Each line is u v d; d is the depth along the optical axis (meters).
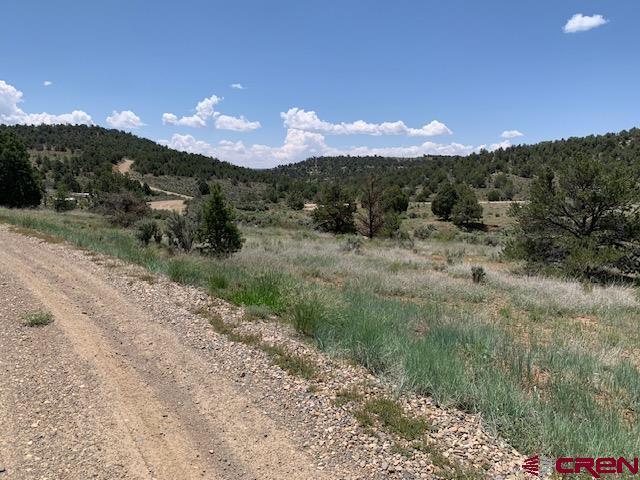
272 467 3.25
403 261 16.39
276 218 43.19
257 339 5.98
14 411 3.84
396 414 4.02
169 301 7.71
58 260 10.62
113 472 3.09
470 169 124.81
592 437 3.65
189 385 4.58
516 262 17.50
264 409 4.14
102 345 5.52
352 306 7.58
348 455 3.41
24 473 3.02
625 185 13.96
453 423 3.93
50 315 6.51
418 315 7.96
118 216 26.83
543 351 6.03
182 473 3.14
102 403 4.07
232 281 9.30
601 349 6.61
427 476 3.16
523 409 4.08
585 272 14.22
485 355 5.71
